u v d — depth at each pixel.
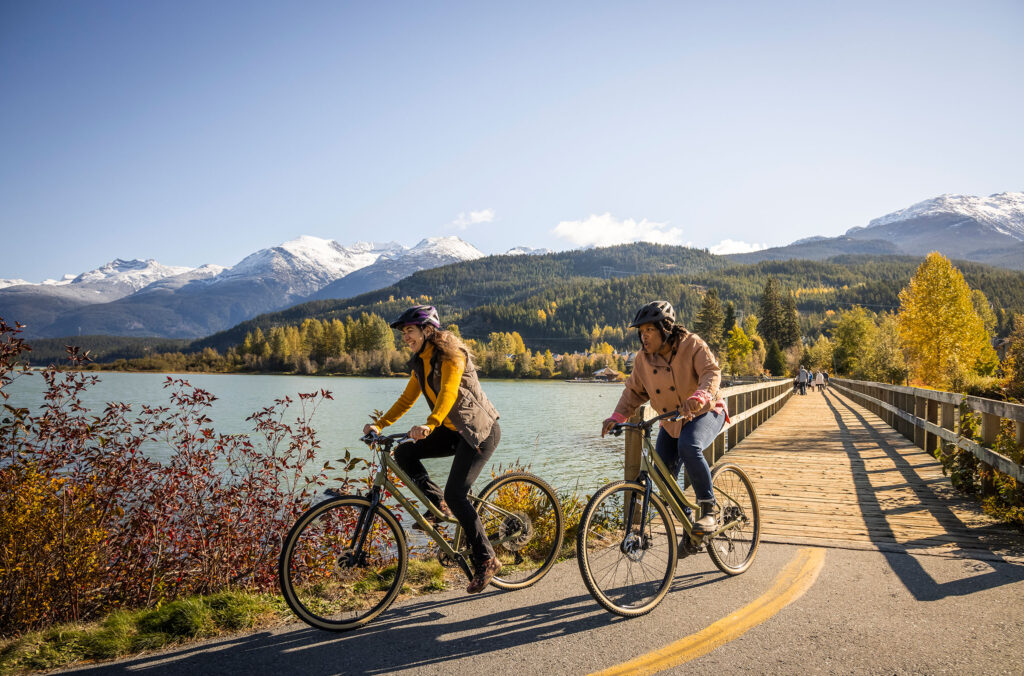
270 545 5.60
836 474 8.47
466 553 4.04
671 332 4.09
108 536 5.17
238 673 3.03
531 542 4.74
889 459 9.80
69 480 5.01
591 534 3.98
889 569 4.40
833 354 88.69
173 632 3.48
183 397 5.82
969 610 3.62
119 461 5.36
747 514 4.55
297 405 52.88
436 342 3.82
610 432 4.06
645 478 3.93
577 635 3.38
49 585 4.80
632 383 4.44
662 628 3.45
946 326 49.38
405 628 3.53
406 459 3.98
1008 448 5.75
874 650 3.12
